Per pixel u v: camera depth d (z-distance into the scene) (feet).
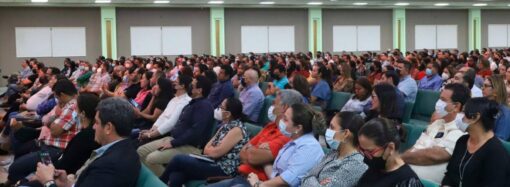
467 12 71.92
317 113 9.98
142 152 14.74
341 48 67.15
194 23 62.23
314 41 65.21
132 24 60.08
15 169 13.33
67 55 58.08
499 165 8.49
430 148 10.16
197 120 14.48
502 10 73.31
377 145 7.04
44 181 9.30
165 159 14.12
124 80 29.58
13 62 56.39
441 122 10.66
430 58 35.01
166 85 18.60
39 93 24.84
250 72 18.62
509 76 19.63
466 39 72.23
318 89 21.02
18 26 56.34
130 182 8.36
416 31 69.92
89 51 58.80
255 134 12.76
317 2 58.85
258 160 10.81
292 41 65.41
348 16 67.21
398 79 20.31
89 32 58.65
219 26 61.93
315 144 9.93
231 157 12.21
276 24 64.69
